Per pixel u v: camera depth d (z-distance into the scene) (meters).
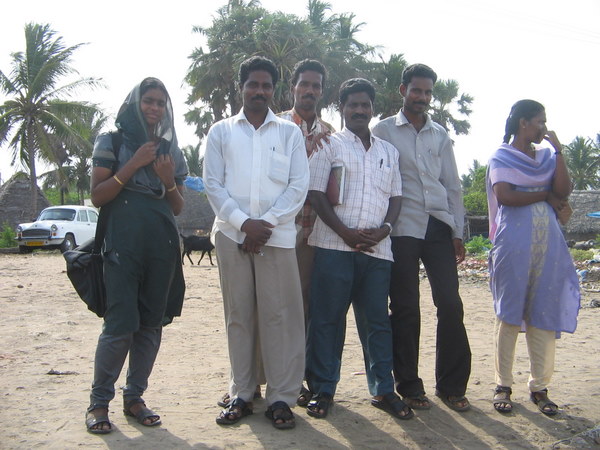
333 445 3.17
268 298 3.43
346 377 4.52
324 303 3.65
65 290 9.70
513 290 3.74
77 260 3.32
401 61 34.03
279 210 3.40
